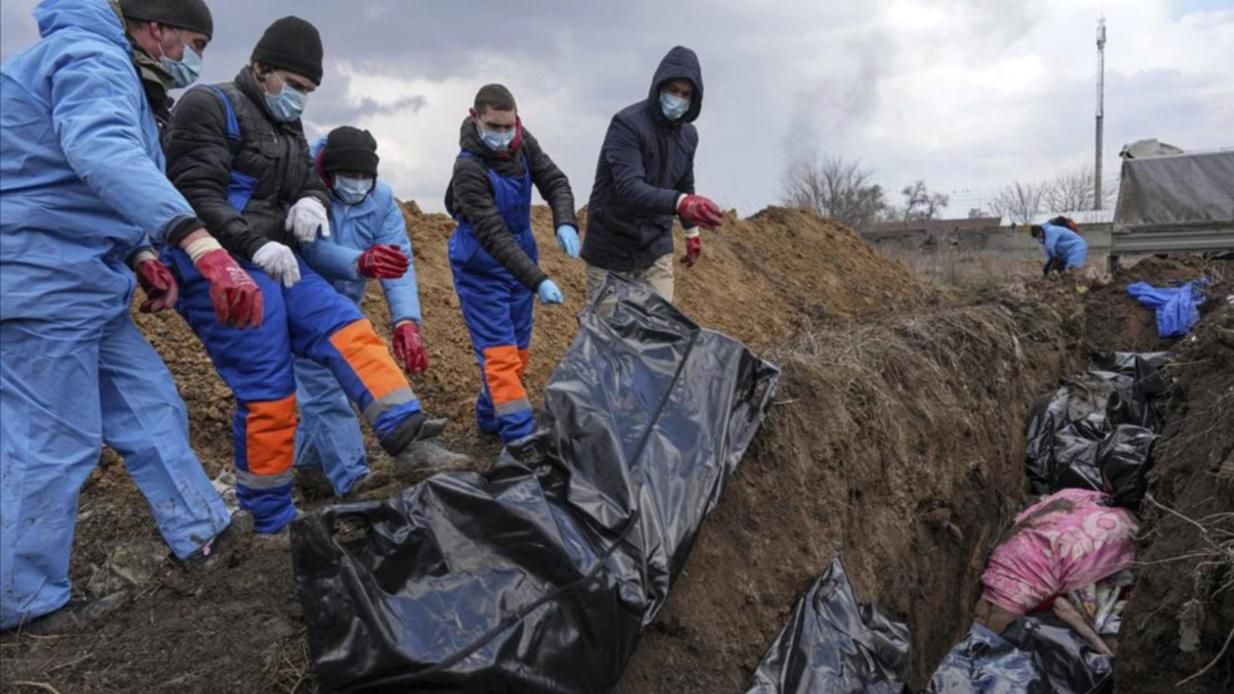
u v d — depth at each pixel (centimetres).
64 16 267
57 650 275
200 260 263
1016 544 502
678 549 317
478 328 412
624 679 314
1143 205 1138
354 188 371
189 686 259
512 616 263
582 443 321
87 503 371
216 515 314
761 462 392
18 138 263
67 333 273
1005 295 788
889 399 473
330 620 252
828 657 353
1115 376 636
